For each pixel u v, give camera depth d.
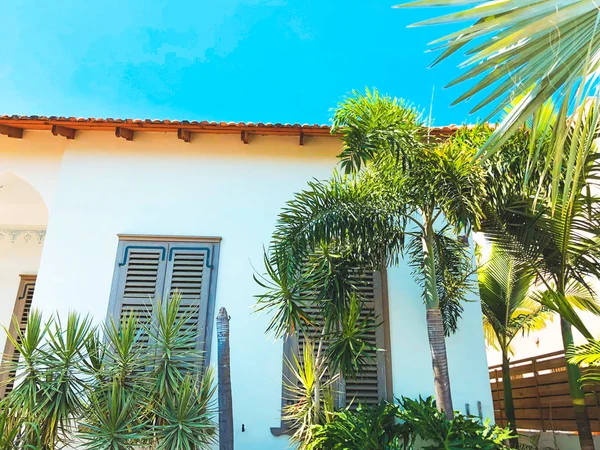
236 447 5.15
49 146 6.54
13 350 7.55
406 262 5.89
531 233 4.85
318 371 4.77
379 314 5.68
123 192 6.20
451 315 5.48
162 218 6.10
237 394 5.36
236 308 5.70
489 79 2.46
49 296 5.71
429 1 2.21
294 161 6.41
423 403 4.41
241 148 6.46
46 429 4.37
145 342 5.46
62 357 4.55
